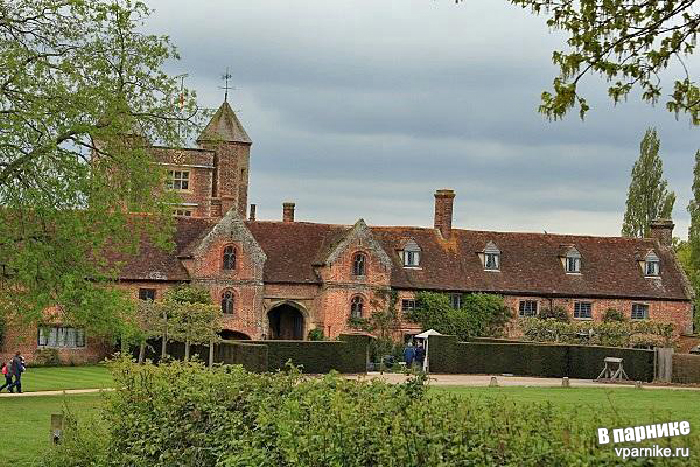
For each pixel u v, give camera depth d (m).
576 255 90.38
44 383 56.41
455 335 77.69
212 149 103.75
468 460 13.98
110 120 36.22
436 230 89.44
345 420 15.88
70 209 35.09
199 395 19.61
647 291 90.25
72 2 35.06
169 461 19.69
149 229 38.19
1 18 34.97
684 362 66.69
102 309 36.81
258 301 80.50
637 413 34.88
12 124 33.62
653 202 114.31
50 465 22.67
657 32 14.83
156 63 37.97
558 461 13.30
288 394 18.70
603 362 70.31
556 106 15.22
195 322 65.62
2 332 70.12
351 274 82.75
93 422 22.67
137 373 21.55
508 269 88.44
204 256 78.81
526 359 71.62
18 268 34.66
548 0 15.22
